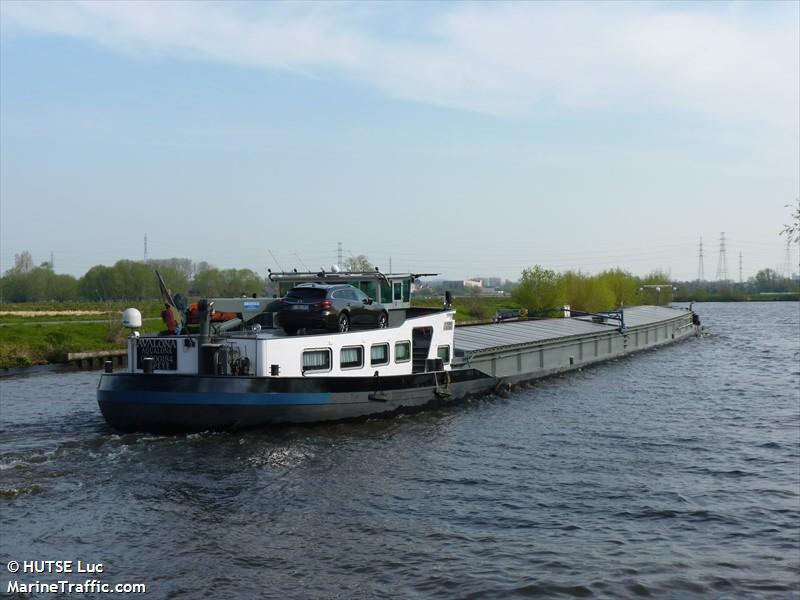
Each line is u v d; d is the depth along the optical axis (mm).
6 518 14250
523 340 36656
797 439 22406
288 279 28422
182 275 113625
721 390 32625
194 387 20062
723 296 175750
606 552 13227
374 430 22469
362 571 12156
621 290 91438
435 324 27250
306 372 21938
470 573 12148
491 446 21000
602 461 19594
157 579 11727
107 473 17219
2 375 39531
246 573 12016
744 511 15641
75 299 121188
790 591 11852
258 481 16859
